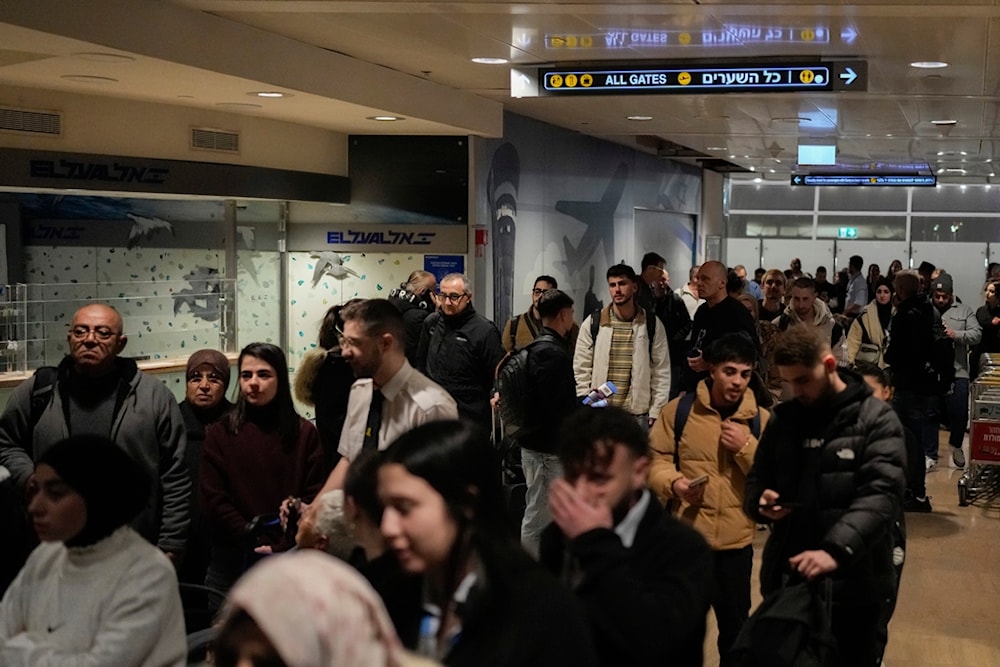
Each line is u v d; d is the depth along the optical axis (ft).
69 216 28.76
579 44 26.63
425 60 29.17
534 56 28.37
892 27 24.21
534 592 7.23
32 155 25.73
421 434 7.88
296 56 26.02
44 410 16.10
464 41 26.30
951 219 88.84
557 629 7.11
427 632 7.69
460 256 37.86
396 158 37.55
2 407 25.63
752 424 16.17
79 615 9.61
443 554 7.70
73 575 9.75
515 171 42.16
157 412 16.29
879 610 13.60
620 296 26.86
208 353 17.87
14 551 14.66
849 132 48.32
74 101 26.91
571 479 8.93
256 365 16.01
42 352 27.71
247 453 15.99
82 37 19.19
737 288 31.99
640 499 9.10
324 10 22.43
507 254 41.50
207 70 22.91
